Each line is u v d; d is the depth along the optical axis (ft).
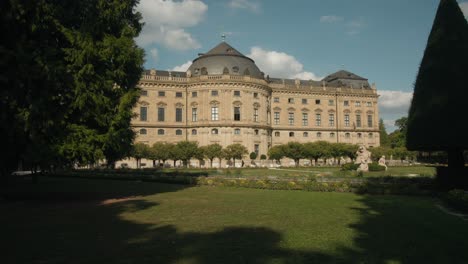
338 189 99.30
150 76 293.84
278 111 336.49
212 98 290.35
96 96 74.38
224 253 37.88
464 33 86.99
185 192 100.42
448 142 83.51
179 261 35.12
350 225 52.16
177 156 255.29
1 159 66.74
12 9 57.00
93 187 116.57
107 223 54.34
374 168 188.65
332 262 34.83
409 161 319.06
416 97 91.40
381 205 72.38
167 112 296.71
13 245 41.29
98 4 78.79
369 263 34.47
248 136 289.94
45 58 60.18
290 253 37.88
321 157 291.99
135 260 35.45
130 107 84.53
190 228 50.52
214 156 261.44
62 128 71.46
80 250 39.06
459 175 86.38
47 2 69.46
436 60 87.97
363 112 365.40
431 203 74.74
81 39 73.46
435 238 43.70
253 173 180.24
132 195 92.68
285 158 320.09
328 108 354.33
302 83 368.27
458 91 83.71
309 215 60.90
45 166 70.54
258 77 305.73
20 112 58.03
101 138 76.28
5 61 53.21
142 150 249.55
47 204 75.87
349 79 377.50
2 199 84.64
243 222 54.85
